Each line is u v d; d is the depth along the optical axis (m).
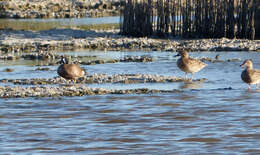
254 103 26.41
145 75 37.81
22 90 30.69
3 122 22.52
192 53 57.81
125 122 22.44
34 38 74.69
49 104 26.58
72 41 70.31
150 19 76.88
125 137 19.89
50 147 18.55
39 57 55.94
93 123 22.27
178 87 32.56
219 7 71.88
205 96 28.67
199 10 73.50
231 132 20.52
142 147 18.50
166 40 72.00
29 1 133.12
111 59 53.31
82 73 34.53
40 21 106.25
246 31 69.94
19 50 63.59
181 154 17.61
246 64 30.88
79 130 21.05
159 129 21.11
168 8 75.06
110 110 24.92
